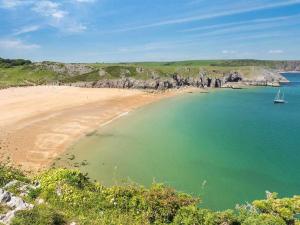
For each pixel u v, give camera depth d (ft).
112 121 232.94
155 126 222.28
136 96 390.42
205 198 112.98
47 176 72.08
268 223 60.29
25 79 567.18
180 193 69.05
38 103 297.12
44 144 168.66
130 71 574.56
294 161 153.07
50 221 54.60
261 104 372.38
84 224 57.82
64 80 552.00
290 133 213.25
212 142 185.16
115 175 131.03
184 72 611.47
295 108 343.05
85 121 227.81
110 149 165.58
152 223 62.13
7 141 170.09
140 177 130.11
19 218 53.16
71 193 65.16
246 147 176.24
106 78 545.03
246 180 129.80
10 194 62.44
